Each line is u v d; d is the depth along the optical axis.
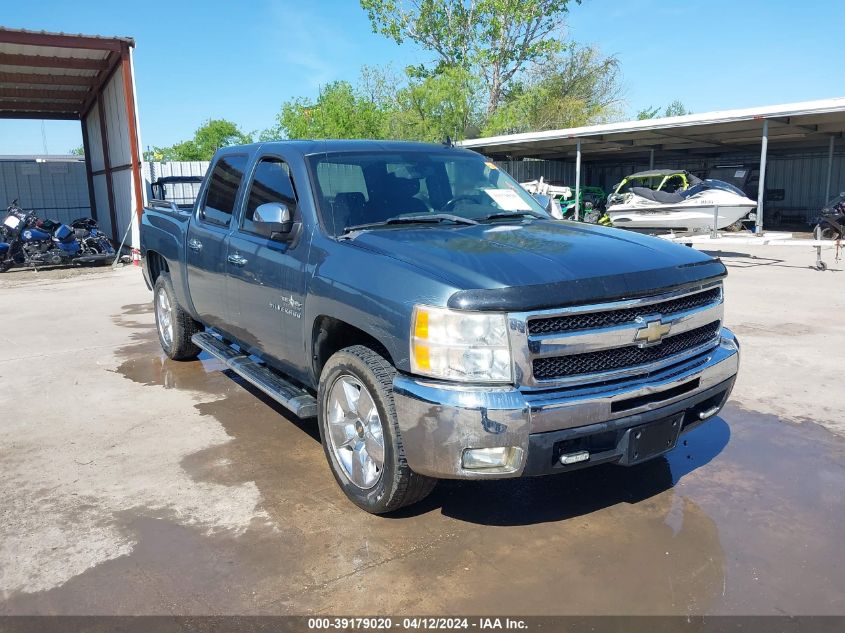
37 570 3.19
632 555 3.27
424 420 3.05
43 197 23.25
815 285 10.87
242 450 4.59
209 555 3.30
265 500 3.87
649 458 3.32
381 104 31.88
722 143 24.22
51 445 4.71
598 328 3.09
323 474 4.21
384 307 3.26
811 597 2.92
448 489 3.98
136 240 16.67
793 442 4.60
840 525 3.52
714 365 3.54
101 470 4.29
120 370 6.60
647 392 3.19
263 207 4.02
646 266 3.32
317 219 3.98
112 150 19.70
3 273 14.95
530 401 2.95
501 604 2.91
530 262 3.22
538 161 29.83
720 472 4.16
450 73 28.27
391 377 3.35
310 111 29.52
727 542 3.37
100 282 13.23
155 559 3.28
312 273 3.85
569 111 35.59
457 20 34.31
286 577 3.12
